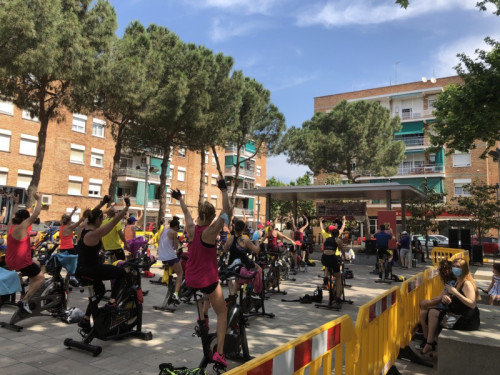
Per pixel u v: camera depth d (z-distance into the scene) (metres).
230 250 5.95
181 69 19.94
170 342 4.98
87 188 32.56
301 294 8.93
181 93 17.83
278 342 5.20
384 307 4.00
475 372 3.67
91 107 16.95
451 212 23.08
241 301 5.37
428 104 42.66
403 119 43.25
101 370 3.97
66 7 14.63
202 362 3.72
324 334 2.51
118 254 7.85
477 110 11.53
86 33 14.90
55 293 5.93
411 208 21.94
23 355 4.34
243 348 4.41
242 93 25.03
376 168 30.36
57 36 12.92
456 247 19.55
